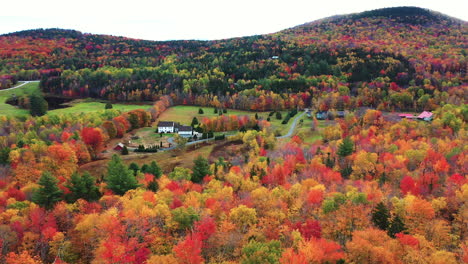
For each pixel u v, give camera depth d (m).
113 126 144.62
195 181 88.94
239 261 44.56
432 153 92.69
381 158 97.00
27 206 62.25
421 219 56.19
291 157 100.88
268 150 122.06
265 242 48.56
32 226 54.09
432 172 83.38
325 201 61.16
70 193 70.50
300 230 54.56
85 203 64.31
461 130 114.06
